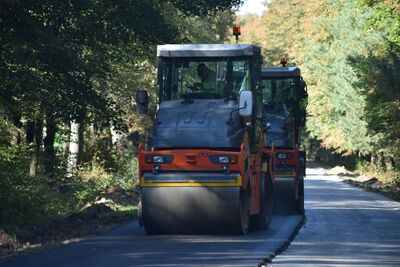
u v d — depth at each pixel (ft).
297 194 125.90
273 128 129.59
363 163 373.61
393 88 197.88
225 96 97.55
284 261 71.26
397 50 205.46
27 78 113.60
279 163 126.00
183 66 98.73
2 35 111.34
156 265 65.77
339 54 350.23
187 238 88.84
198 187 91.15
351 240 91.15
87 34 131.54
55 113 123.44
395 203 164.86
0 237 81.41
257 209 99.09
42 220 109.70
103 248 78.28
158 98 98.84
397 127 209.77
